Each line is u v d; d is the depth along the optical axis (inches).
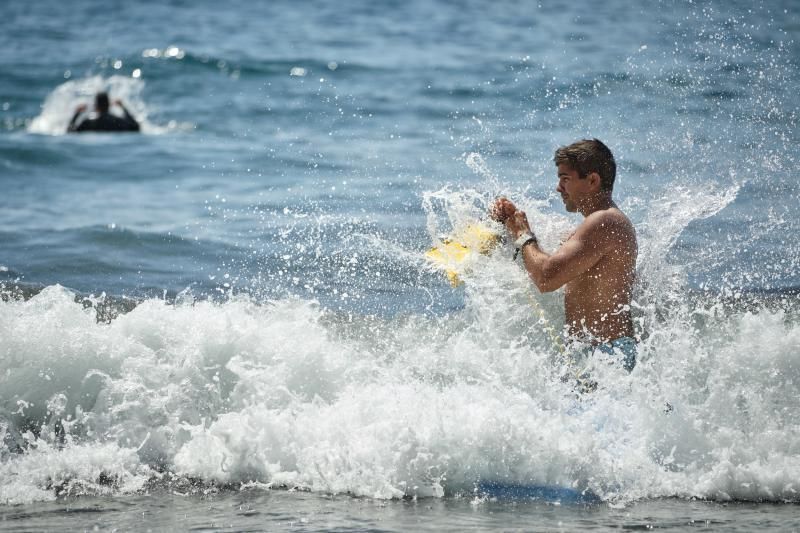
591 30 3262.8
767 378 688.4
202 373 699.4
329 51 3147.1
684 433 649.6
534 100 2126.0
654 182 1320.1
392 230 1210.6
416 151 1721.2
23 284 1000.9
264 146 1899.6
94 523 558.3
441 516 573.3
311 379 700.7
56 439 667.4
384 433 635.5
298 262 1094.4
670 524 562.6
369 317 884.6
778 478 615.8
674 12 3440.0
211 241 1190.9
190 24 3929.6
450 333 828.6
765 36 2437.3
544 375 705.6
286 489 622.5
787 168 1379.2
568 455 630.5
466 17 3897.6
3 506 586.2
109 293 980.6
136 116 2395.4
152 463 654.5
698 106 1804.9
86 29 3804.1
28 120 2410.2
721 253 1085.8
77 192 1549.0
